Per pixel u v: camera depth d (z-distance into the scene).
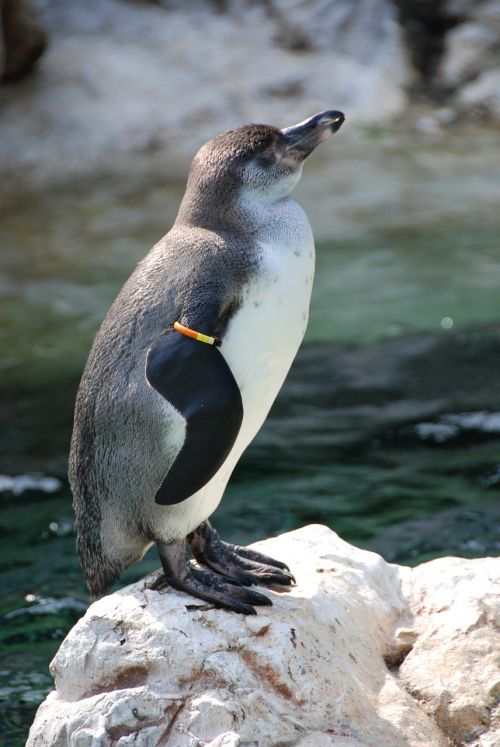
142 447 13.55
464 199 45.94
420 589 15.66
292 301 14.04
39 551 22.36
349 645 14.24
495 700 13.94
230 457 14.24
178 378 12.95
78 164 51.78
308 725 13.01
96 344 14.05
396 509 23.39
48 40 55.28
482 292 35.75
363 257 39.72
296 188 48.06
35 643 19.16
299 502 23.84
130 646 13.36
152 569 21.62
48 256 41.66
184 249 13.90
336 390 29.38
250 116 54.81
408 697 13.94
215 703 12.74
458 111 57.00
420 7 60.16
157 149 53.16
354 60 59.00
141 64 56.81
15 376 31.16
